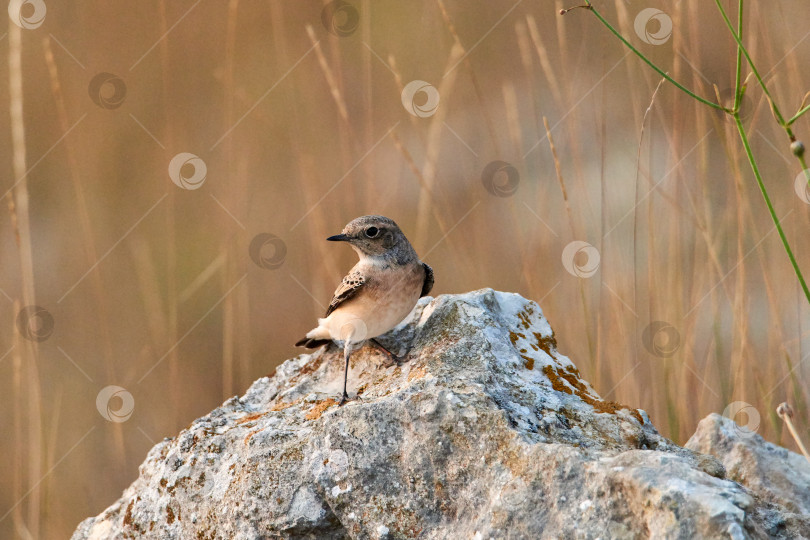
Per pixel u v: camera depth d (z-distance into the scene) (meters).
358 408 6.03
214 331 14.98
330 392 7.39
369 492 5.84
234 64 17.50
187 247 15.81
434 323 7.54
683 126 11.97
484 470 5.55
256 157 16.36
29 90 16.70
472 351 6.97
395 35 17.55
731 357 9.84
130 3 17.41
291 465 6.08
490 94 16.66
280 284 15.16
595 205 13.22
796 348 9.42
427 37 17.44
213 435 6.75
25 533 11.56
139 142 16.62
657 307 9.77
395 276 7.52
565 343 11.09
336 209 13.57
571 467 5.19
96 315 15.23
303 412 6.85
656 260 9.88
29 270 11.49
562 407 6.38
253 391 7.84
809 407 9.21
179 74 17.34
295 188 15.70
